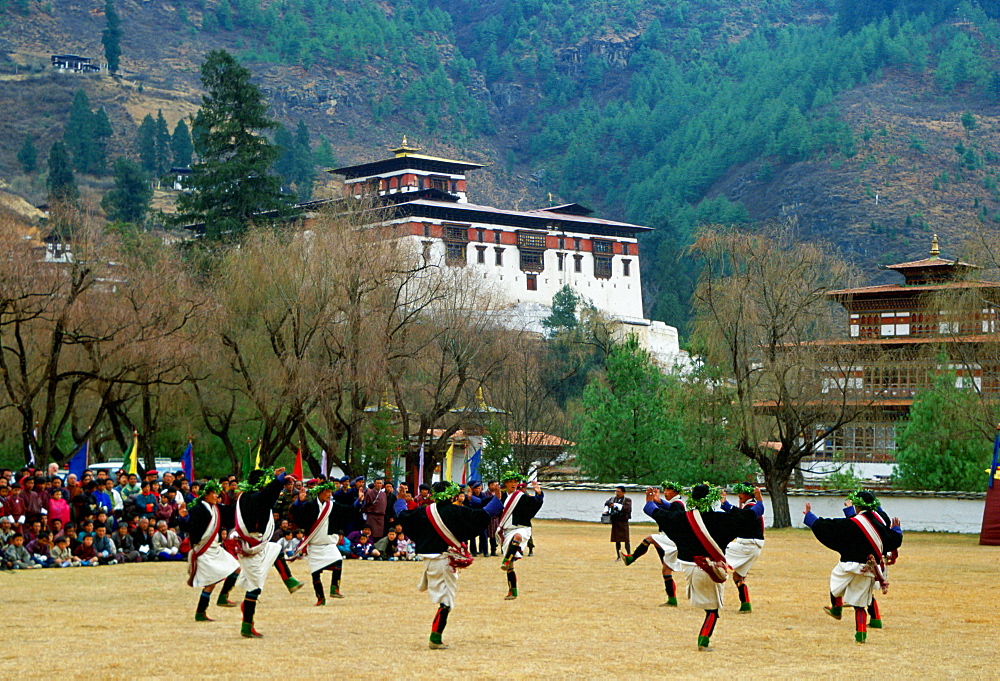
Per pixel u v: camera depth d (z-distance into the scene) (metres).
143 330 47.97
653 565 34.75
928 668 17.17
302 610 22.95
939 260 87.19
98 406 58.31
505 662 17.23
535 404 85.94
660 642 19.41
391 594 25.95
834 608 21.98
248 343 53.62
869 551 19.42
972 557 39.41
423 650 18.20
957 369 70.81
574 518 63.75
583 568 33.41
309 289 51.59
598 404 68.75
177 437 61.19
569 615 22.69
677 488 24.59
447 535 18.31
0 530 30.39
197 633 19.52
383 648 18.34
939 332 64.69
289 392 50.41
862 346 62.88
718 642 19.47
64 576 28.73
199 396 53.41
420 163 196.50
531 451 79.81
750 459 65.25
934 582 30.25
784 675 16.50
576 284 181.88
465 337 57.56
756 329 59.31
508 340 62.03
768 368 57.91
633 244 190.25
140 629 19.91
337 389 51.78
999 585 29.45
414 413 62.28
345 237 53.31
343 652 17.89
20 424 53.00
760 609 23.98
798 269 58.88
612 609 23.70
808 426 59.12
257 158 100.75
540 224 177.25
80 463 46.84
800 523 60.81
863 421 62.94
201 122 102.25
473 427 74.25
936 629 21.28
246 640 18.91
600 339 122.12
